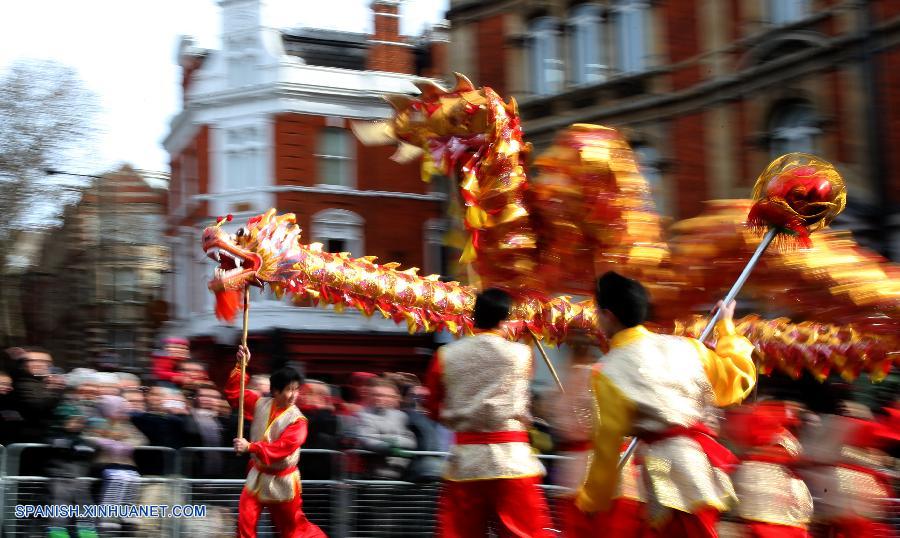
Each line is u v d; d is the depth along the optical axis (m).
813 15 18.62
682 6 20.72
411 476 10.04
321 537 8.91
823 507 7.73
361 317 27.56
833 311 8.78
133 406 10.30
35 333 27.95
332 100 28.97
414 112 8.32
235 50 29.14
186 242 29.23
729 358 5.25
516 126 8.34
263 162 28.41
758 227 7.31
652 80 20.97
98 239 28.16
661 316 8.24
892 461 8.96
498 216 8.17
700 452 4.95
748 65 19.62
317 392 10.66
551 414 9.32
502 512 6.03
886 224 17.25
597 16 21.95
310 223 28.38
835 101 18.22
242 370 8.38
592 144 7.74
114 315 28.05
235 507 9.91
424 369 27.88
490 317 6.23
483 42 23.61
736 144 19.70
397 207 29.31
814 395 12.34
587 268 8.20
